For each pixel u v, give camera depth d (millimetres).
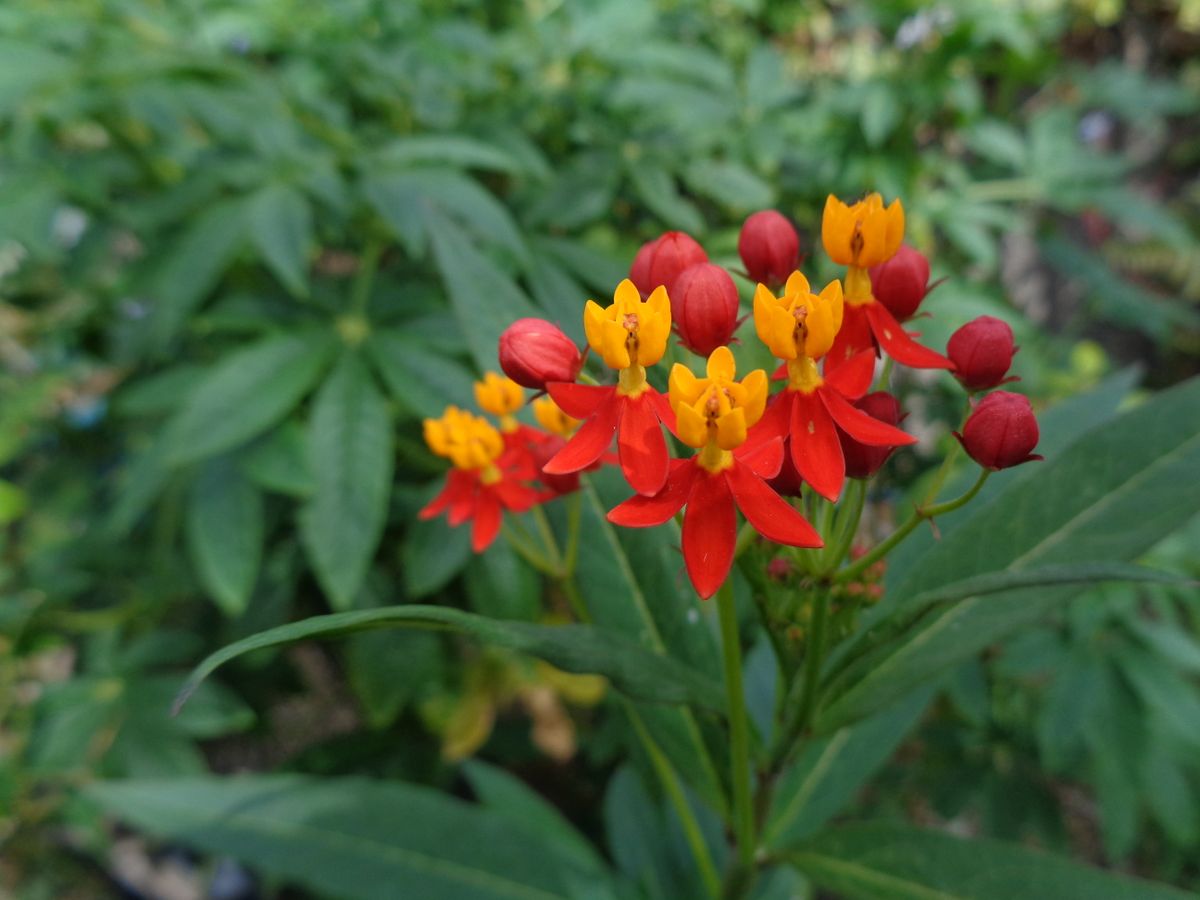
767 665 130
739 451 62
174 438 136
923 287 69
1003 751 198
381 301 151
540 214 154
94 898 218
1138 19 359
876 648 69
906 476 174
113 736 164
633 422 62
